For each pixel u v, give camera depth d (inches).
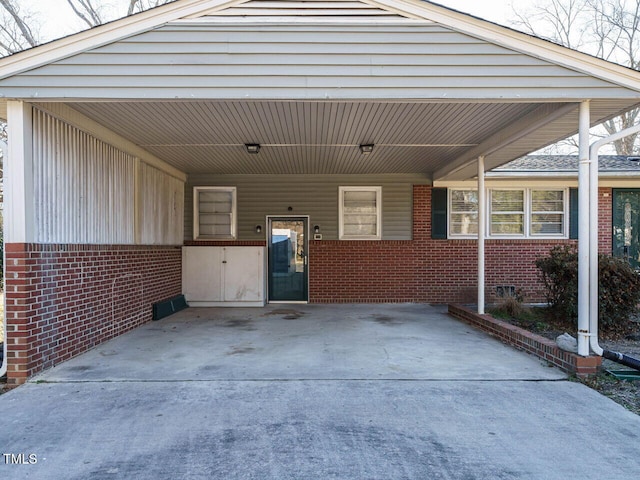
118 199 286.8
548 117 221.1
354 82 199.3
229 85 197.8
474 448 133.3
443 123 257.1
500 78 199.6
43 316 206.4
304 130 273.0
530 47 198.7
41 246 205.0
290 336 280.8
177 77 197.2
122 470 121.5
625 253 420.8
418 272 424.8
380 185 426.9
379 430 145.3
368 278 424.8
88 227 249.3
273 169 404.2
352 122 256.4
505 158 329.7
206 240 423.5
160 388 184.7
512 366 214.5
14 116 195.2
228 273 404.8
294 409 162.2
